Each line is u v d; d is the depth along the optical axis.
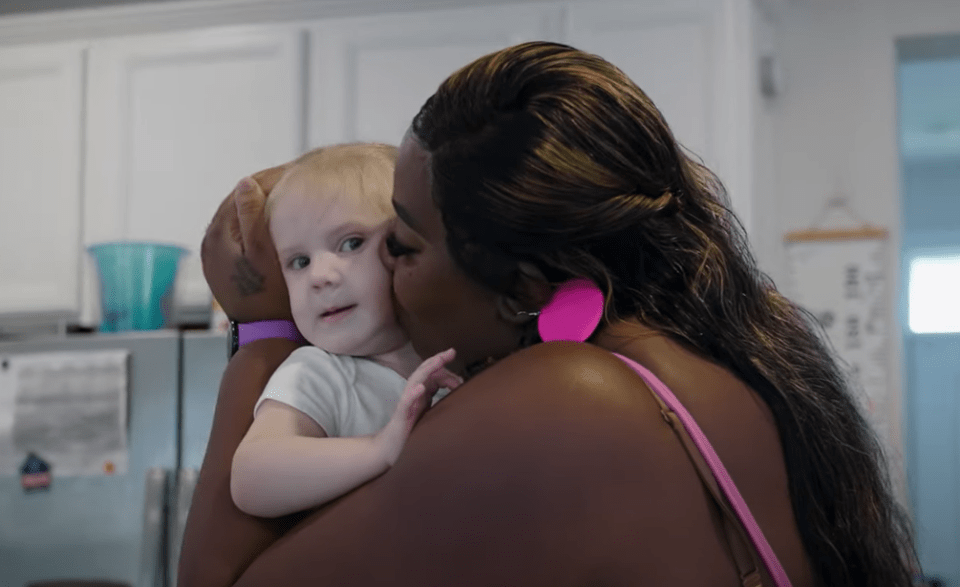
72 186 2.87
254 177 0.78
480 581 0.53
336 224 0.73
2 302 2.89
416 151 0.62
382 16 2.69
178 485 2.06
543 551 0.52
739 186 2.38
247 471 0.64
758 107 2.63
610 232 0.58
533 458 0.53
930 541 5.69
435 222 0.61
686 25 2.46
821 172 2.90
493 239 0.58
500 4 2.60
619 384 0.55
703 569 0.52
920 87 4.36
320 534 0.58
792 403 0.60
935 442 5.74
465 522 0.54
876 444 0.66
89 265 2.77
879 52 2.89
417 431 0.58
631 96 0.60
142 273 2.39
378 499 0.57
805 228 2.89
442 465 0.55
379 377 0.75
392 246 0.66
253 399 0.72
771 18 2.90
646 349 0.59
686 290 0.61
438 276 0.62
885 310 2.81
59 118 2.89
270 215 0.75
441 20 2.64
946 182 5.75
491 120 0.59
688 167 0.64
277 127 2.74
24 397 2.17
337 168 0.75
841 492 0.60
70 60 2.89
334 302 0.72
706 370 0.59
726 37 2.42
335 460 0.60
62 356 2.16
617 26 2.51
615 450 0.53
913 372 5.83
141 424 2.11
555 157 0.57
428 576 0.54
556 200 0.56
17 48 2.95
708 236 0.63
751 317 0.63
